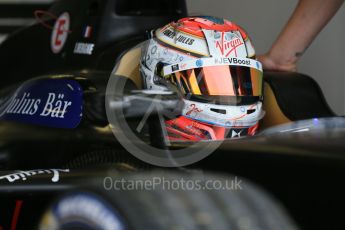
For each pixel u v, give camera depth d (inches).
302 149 243.4
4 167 367.6
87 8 411.8
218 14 567.2
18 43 466.9
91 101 331.3
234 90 339.0
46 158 353.1
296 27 395.5
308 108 367.2
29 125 358.9
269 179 253.1
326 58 503.8
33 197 310.0
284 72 386.0
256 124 347.6
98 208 213.8
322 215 250.1
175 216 207.2
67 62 415.8
